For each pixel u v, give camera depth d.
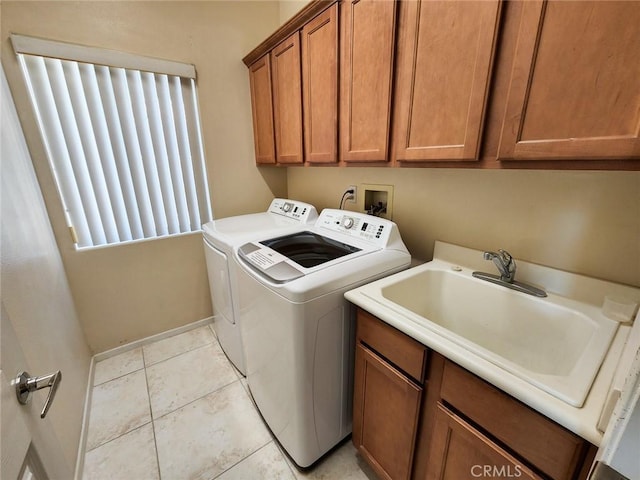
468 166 0.90
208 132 2.03
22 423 0.56
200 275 2.24
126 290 1.95
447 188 1.31
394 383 0.96
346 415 1.32
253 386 1.52
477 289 1.15
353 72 1.21
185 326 2.25
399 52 1.02
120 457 1.32
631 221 0.85
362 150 1.24
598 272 0.93
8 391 0.53
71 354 1.45
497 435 0.69
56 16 1.45
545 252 1.04
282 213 2.09
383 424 1.05
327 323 1.09
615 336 0.76
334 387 1.21
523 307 1.03
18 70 1.40
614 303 0.83
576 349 0.87
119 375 1.81
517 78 0.73
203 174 2.10
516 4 0.71
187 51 1.85
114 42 1.61
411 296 1.21
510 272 1.07
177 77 1.85
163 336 2.16
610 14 0.57
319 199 2.15
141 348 2.06
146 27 1.69
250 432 1.44
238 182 2.24
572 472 0.56
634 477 0.32
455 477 0.82
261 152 2.12
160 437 1.41
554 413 0.55
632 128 0.58
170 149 1.93
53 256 1.48
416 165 1.05
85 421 1.44
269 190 2.42
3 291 0.85
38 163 1.51
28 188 1.32
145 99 1.77
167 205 2.00
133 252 1.92
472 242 1.26
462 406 0.76
